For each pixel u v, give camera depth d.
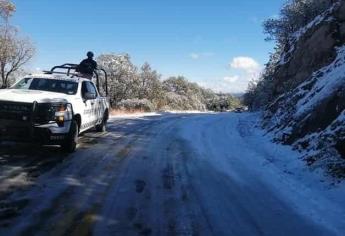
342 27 16.92
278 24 27.55
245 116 26.23
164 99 48.66
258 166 10.85
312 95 14.20
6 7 28.97
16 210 6.66
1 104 10.09
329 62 16.45
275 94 21.88
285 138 13.43
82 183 8.43
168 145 13.34
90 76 14.97
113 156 11.15
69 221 6.37
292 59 20.44
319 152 10.44
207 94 96.81
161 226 6.43
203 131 17.27
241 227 6.57
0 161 9.78
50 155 10.76
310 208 7.55
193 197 7.96
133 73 40.44
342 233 6.45
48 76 12.59
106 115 15.84
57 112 10.37
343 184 8.58
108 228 6.21
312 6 23.98
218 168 10.45
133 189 8.24
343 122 10.71
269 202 7.86
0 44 31.19
